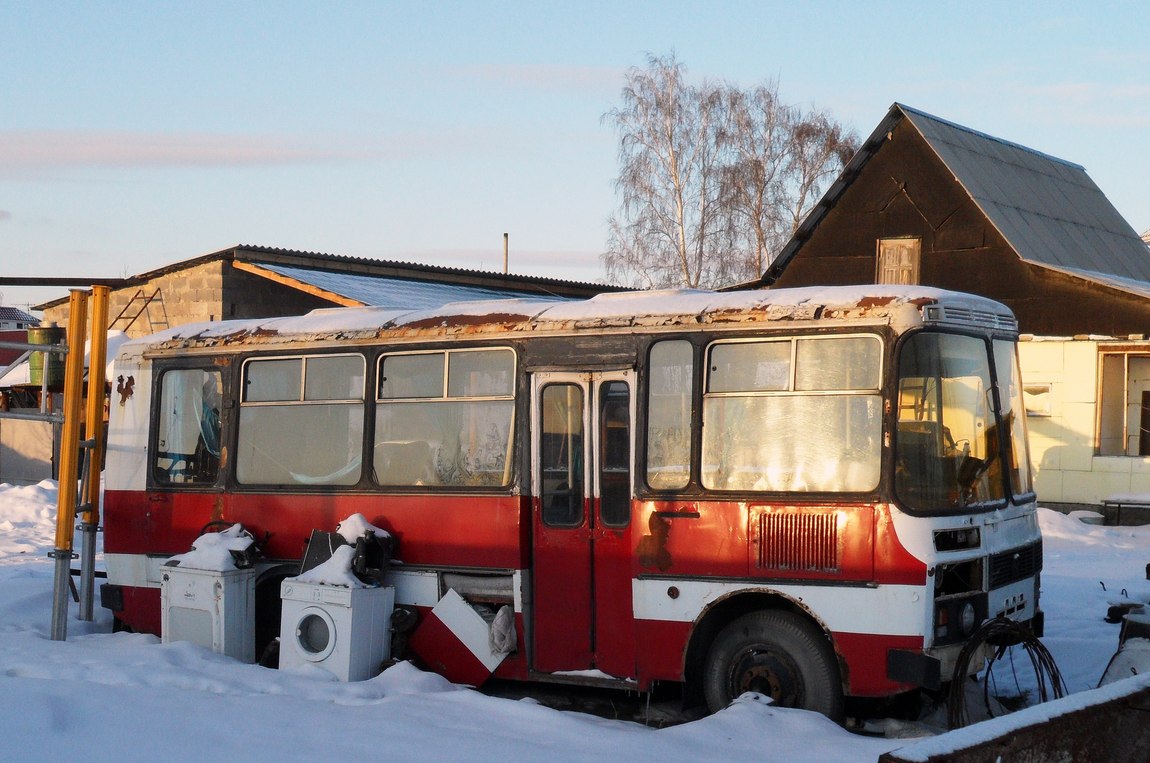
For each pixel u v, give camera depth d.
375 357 10.39
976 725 4.65
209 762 6.89
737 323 8.79
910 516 8.02
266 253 27.59
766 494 8.52
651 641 8.90
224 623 10.42
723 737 7.56
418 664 9.98
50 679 8.88
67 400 11.13
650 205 38.84
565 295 35.03
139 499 11.66
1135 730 5.25
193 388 11.50
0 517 22.61
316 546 10.19
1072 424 23.14
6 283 11.10
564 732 7.75
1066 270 23.72
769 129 39.78
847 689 8.13
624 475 9.15
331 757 7.03
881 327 8.29
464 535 9.78
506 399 9.72
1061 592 14.27
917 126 25.64
